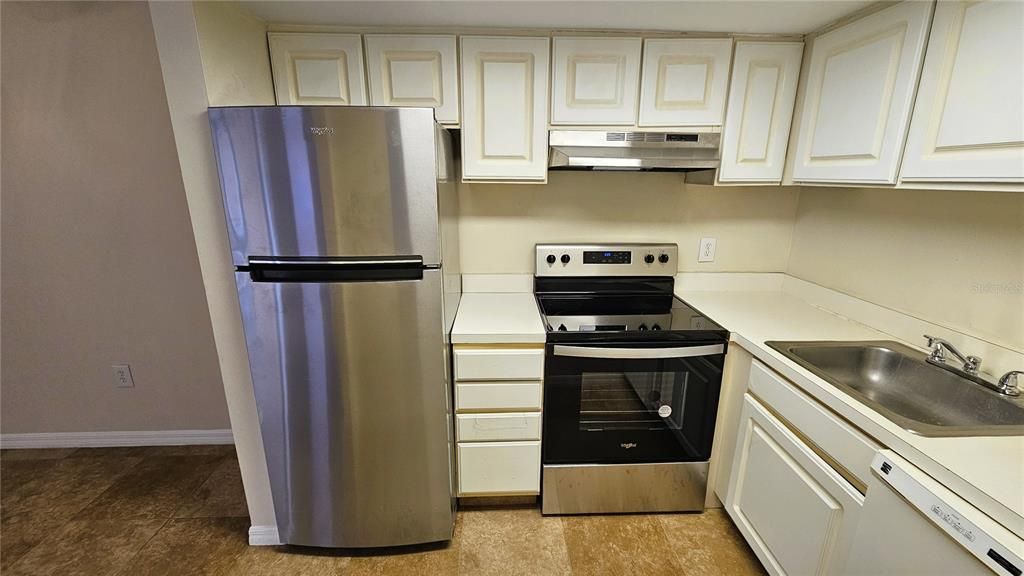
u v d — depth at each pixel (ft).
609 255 6.50
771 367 4.52
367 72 5.11
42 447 7.25
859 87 4.38
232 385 4.82
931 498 2.72
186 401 7.20
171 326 6.79
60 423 7.18
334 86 5.12
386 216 4.19
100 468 6.79
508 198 6.45
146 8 5.48
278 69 5.05
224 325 4.61
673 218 6.66
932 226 4.48
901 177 3.99
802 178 5.24
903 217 4.80
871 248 5.24
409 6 4.44
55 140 5.84
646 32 5.14
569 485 5.68
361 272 4.34
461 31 5.03
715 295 6.73
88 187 6.06
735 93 5.28
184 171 4.16
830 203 5.91
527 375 5.19
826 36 4.80
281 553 5.31
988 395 3.74
